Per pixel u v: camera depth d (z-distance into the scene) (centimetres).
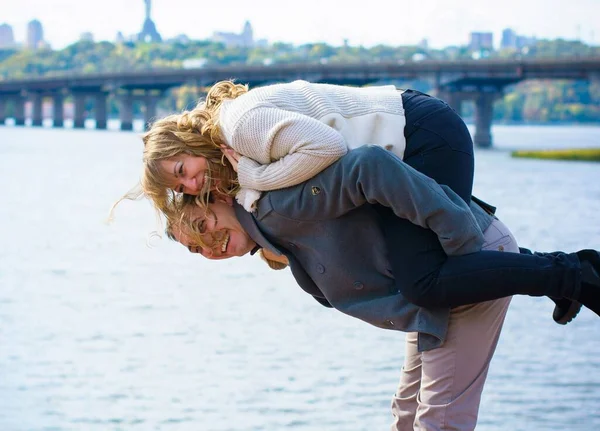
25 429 563
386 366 709
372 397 632
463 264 295
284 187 304
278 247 320
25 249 1407
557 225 1806
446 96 6756
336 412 602
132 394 637
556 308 325
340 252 311
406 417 356
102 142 6525
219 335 809
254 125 300
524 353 742
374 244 311
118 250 1390
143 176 320
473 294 295
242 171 308
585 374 683
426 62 6638
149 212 2041
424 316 309
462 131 312
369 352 750
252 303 952
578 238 1612
